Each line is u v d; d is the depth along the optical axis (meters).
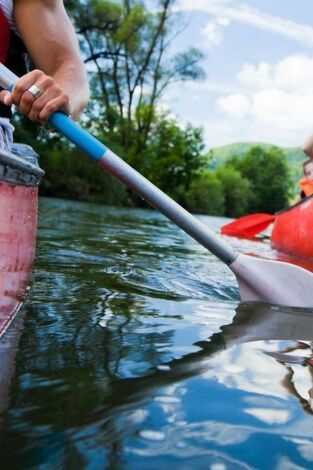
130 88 13.63
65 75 1.11
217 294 1.40
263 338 0.98
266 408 0.64
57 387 0.66
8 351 0.77
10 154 0.79
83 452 0.51
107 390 0.66
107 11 13.16
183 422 0.59
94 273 1.54
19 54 1.12
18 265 0.94
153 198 1.20
